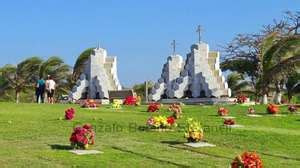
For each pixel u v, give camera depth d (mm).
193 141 25250
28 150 21953
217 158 21578
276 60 60531
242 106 49062
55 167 18656
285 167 20609
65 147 22844
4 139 24781
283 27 76125
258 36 87562
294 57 59812
